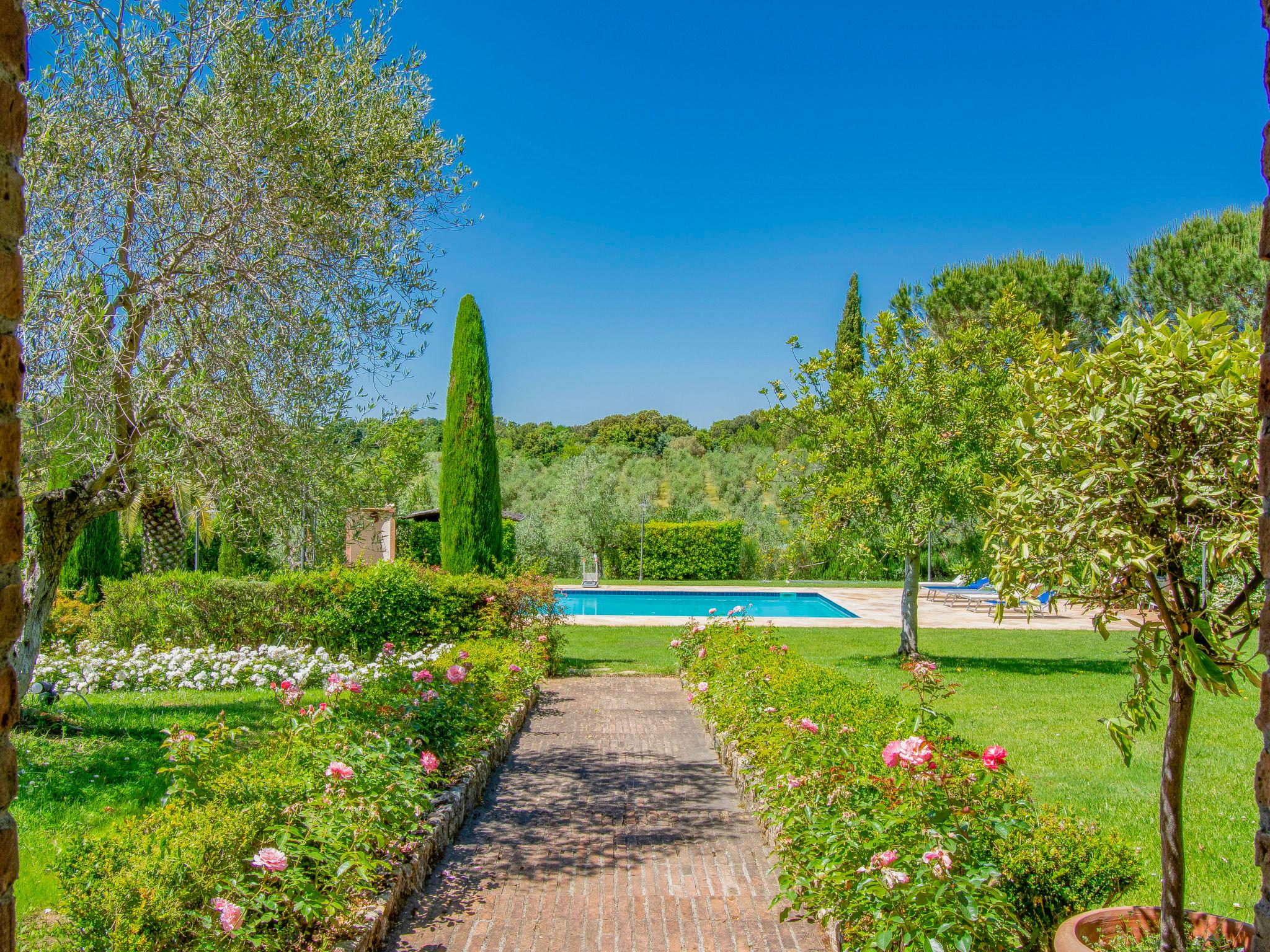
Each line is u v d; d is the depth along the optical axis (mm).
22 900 3596
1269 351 1335
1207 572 3061
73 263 4371
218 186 4648
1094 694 8938
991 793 3650
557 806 5641
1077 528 2834
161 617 10477
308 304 5086
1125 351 2865
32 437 4203
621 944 3650
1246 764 6027
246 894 2895
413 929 3744
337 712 4980
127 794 5137
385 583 10797
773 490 31672
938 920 2752
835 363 11156
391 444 10148
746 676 7207
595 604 21391
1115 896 3568
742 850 4820
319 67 4996
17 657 4668
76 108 4441
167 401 4457
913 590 11625
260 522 5227
